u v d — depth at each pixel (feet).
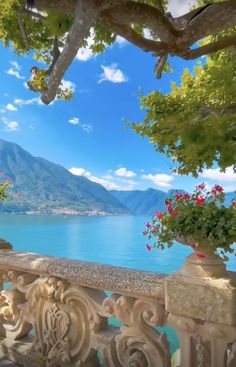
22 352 9.78
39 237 117.19
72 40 8.72
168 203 6.82
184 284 6.53
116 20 10.39
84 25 8.43
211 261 6.48
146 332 7.58
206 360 6.66
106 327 8.68
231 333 6.27
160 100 12.41
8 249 11.11
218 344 6.51
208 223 6.27
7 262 10.12
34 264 9.44
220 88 9.89
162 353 7.45
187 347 6.82
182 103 12.30
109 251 89.97
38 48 15.98
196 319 6.66
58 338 9.06
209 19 9.70
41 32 15.35
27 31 15.08
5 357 10.21
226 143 8.36
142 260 76.95
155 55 11.80
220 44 12.16
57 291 8.91
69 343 8.84
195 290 6.40
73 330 8.82
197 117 8.52
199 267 6.50
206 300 6.29
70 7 9.25
